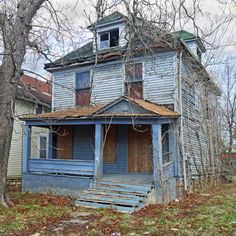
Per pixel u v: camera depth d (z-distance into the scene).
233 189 13.97
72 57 15.59
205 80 15.58
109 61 14.05
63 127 15.15
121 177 11.23
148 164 12.74
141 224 6.59
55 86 15.73
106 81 14.15
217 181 16.77
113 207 8.77
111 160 13.52
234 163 19.84
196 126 14.70
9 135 8.96
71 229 6.27
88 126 14.59
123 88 13.61
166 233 5.80
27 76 17.12
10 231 6.15
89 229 6.22
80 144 14.66
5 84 8.72
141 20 7.38
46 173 11.99
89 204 9.16
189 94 13.97
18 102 17.42
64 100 15.34
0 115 8.78
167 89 12.64
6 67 8.72
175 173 11.77
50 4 8.58
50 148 15.43
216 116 18.05
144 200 9.15
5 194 8.86
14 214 7.68
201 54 15.25
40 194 11.45
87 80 14.88
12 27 8.19
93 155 14.18
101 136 11.19
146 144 12.91
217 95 19.02
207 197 11.04
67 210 8.42
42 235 5.86
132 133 13.30
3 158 8.82
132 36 7.71
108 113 11.55
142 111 10.91
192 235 5.62
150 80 13.05
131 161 13.12
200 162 14.63
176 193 11.52
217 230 5.95
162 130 12.71
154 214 7.70
